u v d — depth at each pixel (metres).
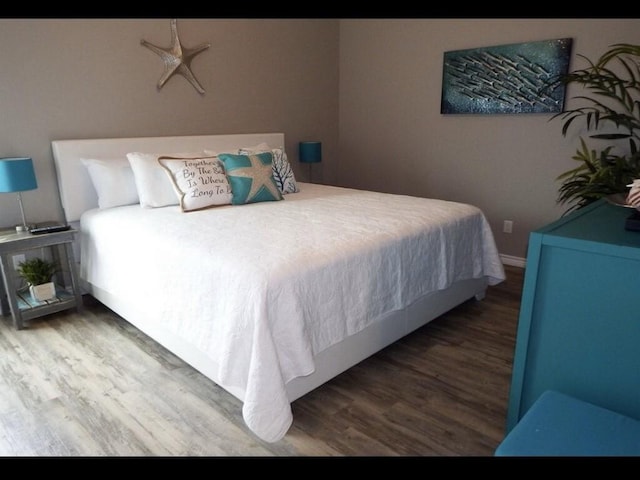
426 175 4.31
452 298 2.76
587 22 3.14
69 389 2.08
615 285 1.20
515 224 3.80
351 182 4.98
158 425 1.83
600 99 3.17
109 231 2.58
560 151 3.44
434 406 1.95
